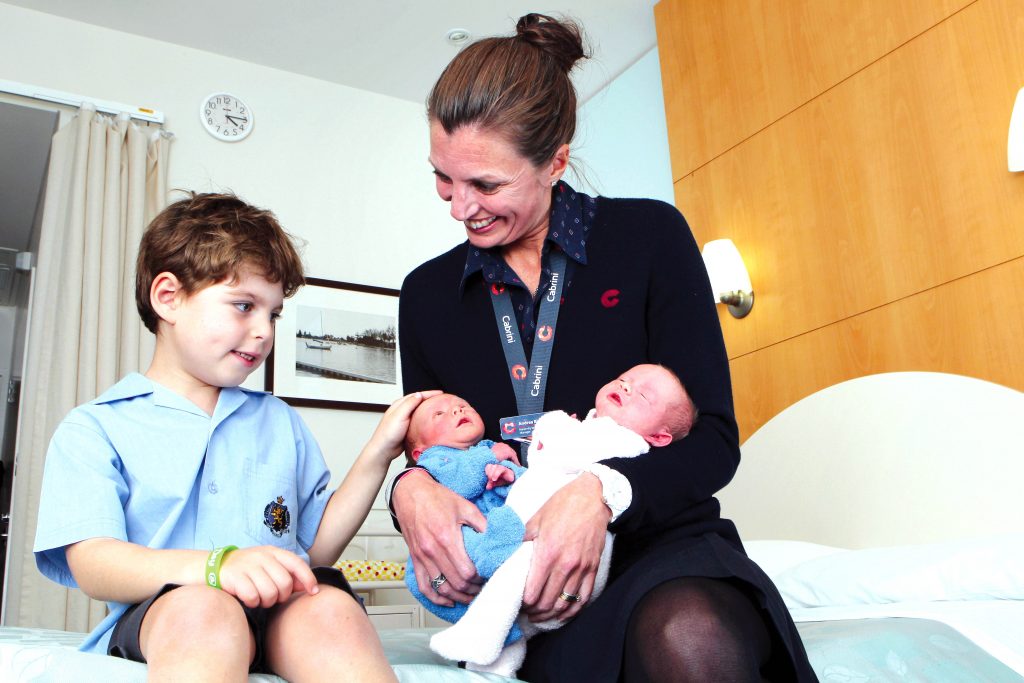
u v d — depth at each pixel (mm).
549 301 1193
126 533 956
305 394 3344
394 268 3771
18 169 3771
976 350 2215
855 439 2277
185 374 1084
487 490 1101
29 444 2904
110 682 676
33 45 3270
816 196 2723
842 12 2705
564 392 1156
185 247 1054
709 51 3207
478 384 1219
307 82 3812
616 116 3789
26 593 2721
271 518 1073
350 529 1177
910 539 2104
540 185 1157
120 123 3289
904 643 1125
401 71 3828
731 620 769
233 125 3568
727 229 3045
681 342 1112
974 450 2021
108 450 966
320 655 749
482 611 901
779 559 1896
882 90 2549
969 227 2270
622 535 986
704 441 1006
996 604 1376
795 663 797
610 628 833
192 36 3506
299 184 3668
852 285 2572
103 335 3039
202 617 709
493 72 1107
